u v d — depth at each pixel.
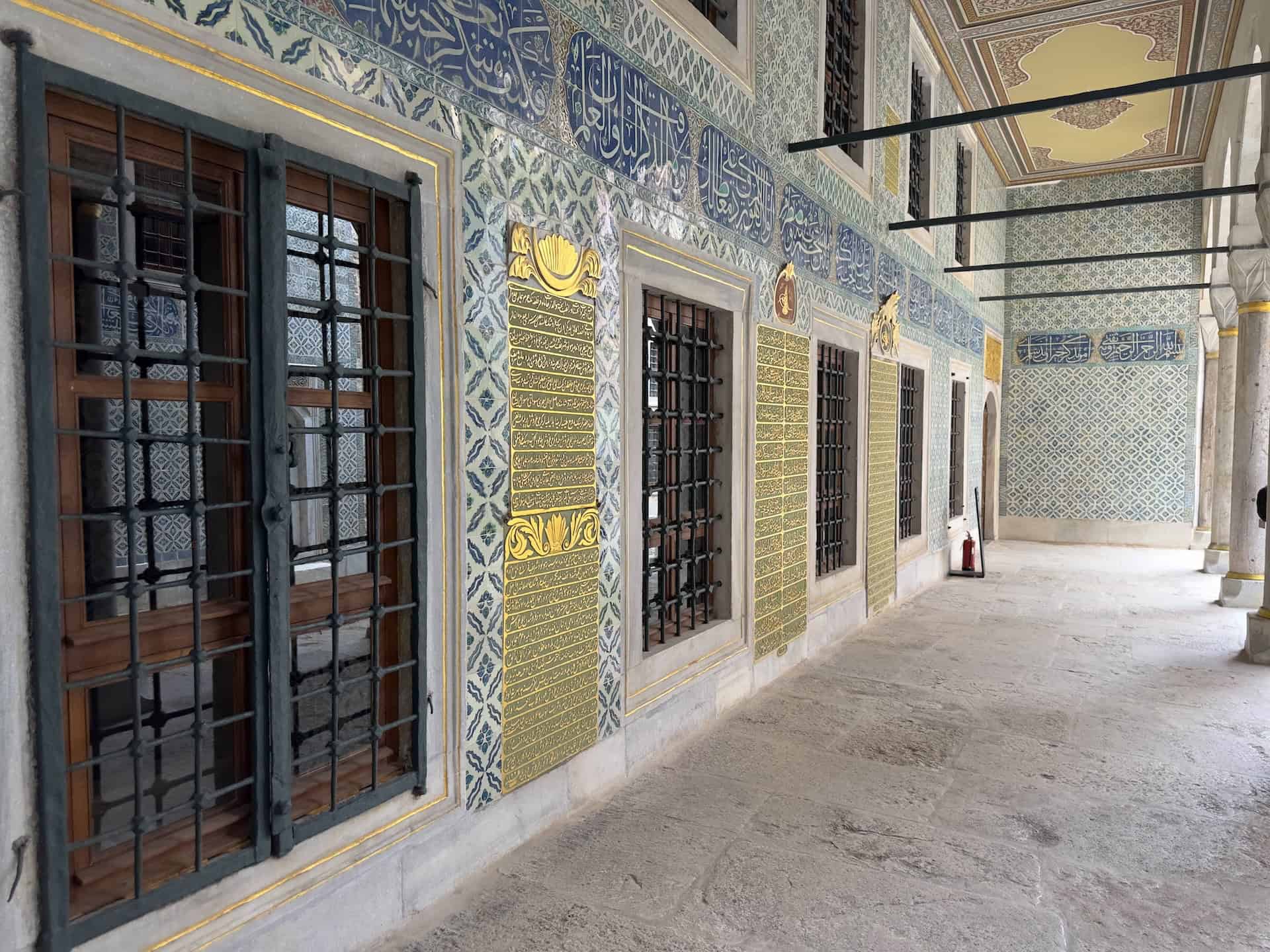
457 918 2.72
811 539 6.07
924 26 8.55
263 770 2.22
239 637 2.25
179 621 2.12
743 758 4.18
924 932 2.68
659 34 3.98
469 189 2.84
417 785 2.72
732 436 4.84
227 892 2.14
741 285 4.86
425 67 2.65
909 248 8.34
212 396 2.17
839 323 6.50
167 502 2.54
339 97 2.35
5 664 1.69
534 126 3.14
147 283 2.50
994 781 3.92
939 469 9.91
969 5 8.13
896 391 7.90
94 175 1.81
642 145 3.85
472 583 2.92
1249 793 3.81
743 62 4.82
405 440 2.67
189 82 1.98
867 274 7.07
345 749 2.83
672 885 2.94
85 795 1.96
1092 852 3.24
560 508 3.38
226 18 2.04
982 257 12.05
